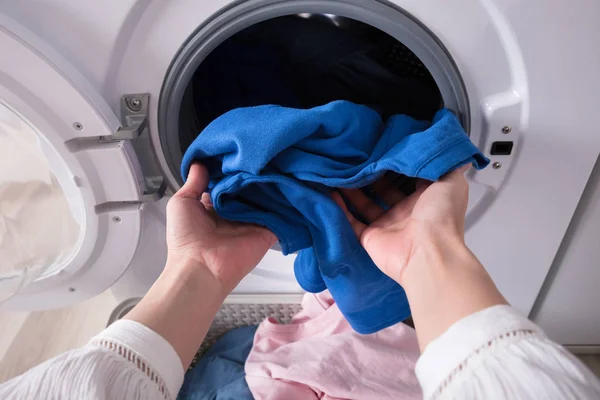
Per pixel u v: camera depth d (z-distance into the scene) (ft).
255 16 1.82
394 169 1.57
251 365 2.72
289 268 2.72
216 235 1.72
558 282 2.74
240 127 1.59
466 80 1.95
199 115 2.55
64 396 1.01
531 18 1.76
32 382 1.03
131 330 1.27
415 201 1.72
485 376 0.95
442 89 1.99
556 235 2.43
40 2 1.69
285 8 1.81
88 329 3.63
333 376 2.54
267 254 2.63
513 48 1.85
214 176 1.81
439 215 1.50
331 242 1.74
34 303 2.65
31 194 2.30
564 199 2.27
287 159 1.65
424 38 1.85
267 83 2.60
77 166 2.02
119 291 2.79
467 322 1.08
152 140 2.09
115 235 2.29
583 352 3.18
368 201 1.99
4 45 1.70
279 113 1.63
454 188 1.58
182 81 1.93
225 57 2.56
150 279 2.69
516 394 0.89
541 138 2.06
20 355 3.48
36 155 2.17
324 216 1.69
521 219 2.37
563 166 2.15
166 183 2.24
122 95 1.95
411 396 2.48
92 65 1.84
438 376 1.04
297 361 2.65
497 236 2.46
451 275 1.29
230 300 2.88
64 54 1.81
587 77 1.89
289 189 1.66
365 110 1.94
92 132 1.94
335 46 2.48
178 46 1.84
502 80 1.95
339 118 1.69
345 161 1.76
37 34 1.76
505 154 2.12
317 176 1.61
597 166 2.23
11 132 2.09
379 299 2.03
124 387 1.10
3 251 2.36
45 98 1.84
